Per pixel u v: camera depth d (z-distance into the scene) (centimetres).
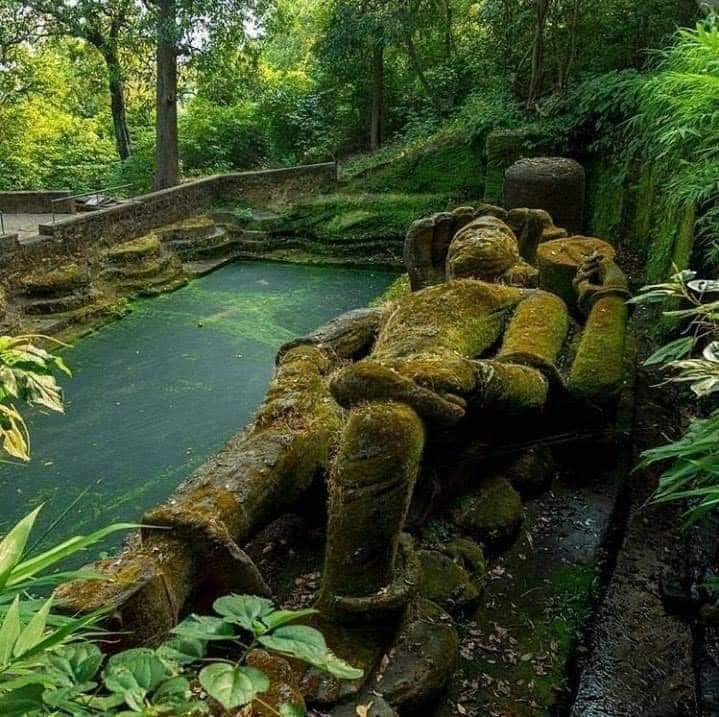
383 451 197
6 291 775
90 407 589
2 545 93
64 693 86
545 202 695
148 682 90
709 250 391
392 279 948
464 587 233
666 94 414
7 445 175
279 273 988
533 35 1016
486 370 239
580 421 305
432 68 1361
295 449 232
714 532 289
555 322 320
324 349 315
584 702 215
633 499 319
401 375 213
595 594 258
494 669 217
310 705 175
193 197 1099
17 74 1392
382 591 197
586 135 906
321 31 1474
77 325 767
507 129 956
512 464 304
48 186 1445
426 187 1077
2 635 83
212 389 622
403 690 184
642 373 425
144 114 1711
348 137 1438
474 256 374
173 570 181
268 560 240
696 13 805
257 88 1449
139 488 470
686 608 253
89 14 1180
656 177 648
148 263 916
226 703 83
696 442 167
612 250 397
